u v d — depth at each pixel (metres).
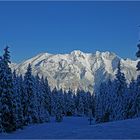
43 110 92.00
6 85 59.62
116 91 86.69
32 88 80.31
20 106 68.00
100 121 97.69
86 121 119.44
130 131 40.25
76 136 39.19
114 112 86.06
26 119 77.62
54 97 128.12
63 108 146.25
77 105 158.00
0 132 58.75
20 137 48.50
